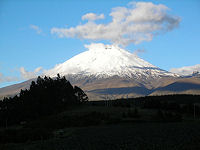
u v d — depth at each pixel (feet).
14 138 240.73
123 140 192.34
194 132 211.00
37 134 254.88
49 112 420.77
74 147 174.50
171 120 361.30
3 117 404.16
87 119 362.74
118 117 381.81
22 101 444.14
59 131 276.82
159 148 146.30
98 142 190.90
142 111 435.12
